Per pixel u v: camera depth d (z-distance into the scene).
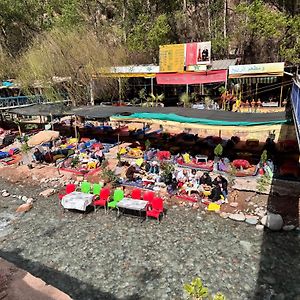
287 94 33.66
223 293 10.48
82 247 13.47
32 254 13.13
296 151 21.66
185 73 33.44
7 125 36.94
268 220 14.07
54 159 24.20
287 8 42.47
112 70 36.78
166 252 12.85
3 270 6.07
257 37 41.06
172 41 44.78
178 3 47.53
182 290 10.70
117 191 16.28
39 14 54.75
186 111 24.14
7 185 20.91
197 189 17.48
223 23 43.91
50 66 36.81
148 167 20.59
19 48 51.84
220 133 27.12
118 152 24.31
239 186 17.86
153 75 35.25
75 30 40.09
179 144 25.56
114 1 50.38
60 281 11.40
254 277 11.17
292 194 16.73
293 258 12.06
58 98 37.25
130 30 45.03
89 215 16.27
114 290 10.86
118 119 23.91
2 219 16.31
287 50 35.09
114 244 13.57
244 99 36.16
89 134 30.70
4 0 50.78
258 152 22.94
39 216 16.44
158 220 15.27
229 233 13.98
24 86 37.72
